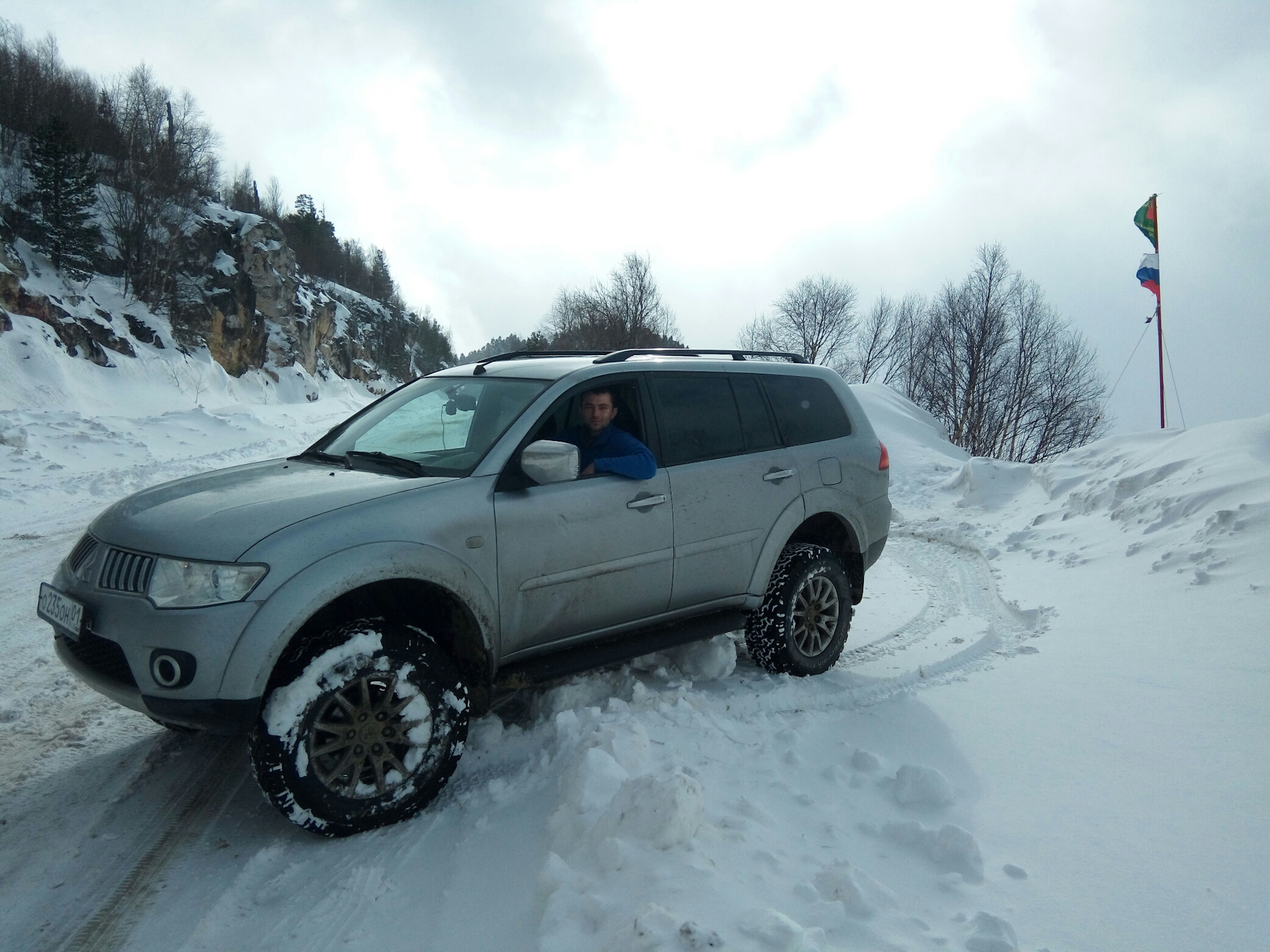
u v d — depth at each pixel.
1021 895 2.46
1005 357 41.12
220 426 18.06
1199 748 3.36
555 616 3.59
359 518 3.03
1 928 2.48
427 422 3.97
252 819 3.11
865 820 2.90
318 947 2.36
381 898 2.58
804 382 4.97
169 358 35.09
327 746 2.84
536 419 3.66
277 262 50.69
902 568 8.01
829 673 4.73
